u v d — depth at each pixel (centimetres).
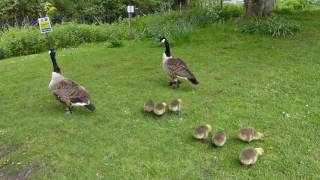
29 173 706
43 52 1673
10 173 712
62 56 1480
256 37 1532
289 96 986
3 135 831
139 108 938
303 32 1562
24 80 1205
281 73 1145
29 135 824
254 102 955
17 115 928
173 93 1025
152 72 1207
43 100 1020
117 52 1484
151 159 724
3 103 1012
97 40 1791
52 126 856
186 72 1011
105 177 677
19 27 2094
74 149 762
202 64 1257
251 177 667
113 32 1809
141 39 1684
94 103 973
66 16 2477
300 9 2062
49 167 714
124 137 802
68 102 866
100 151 752
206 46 1468
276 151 743
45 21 1405
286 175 674
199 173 681
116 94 1029
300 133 804
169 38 1542
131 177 675
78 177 681
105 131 827
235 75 1148
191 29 1661
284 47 1392
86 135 813
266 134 802
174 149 754
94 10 2455
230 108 923
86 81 1145
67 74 1225
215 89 1045
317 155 729
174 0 2511
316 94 993
